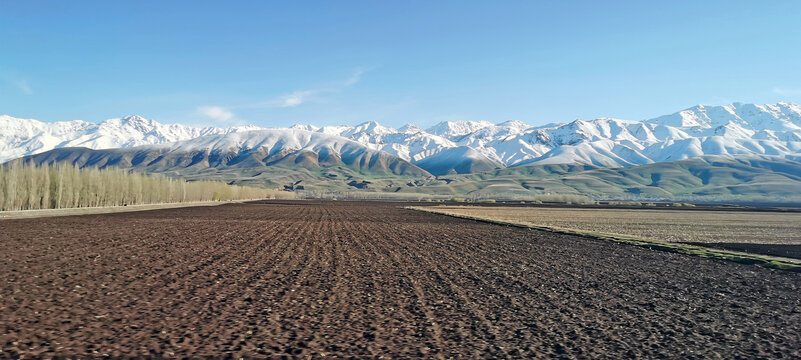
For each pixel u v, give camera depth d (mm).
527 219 82625
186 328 13234
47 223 51406
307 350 11719
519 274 24266
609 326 14633
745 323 15359
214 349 11570
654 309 17109
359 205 156875
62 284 18719
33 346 11352
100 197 94688
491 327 14195
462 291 19500
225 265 24953
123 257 26812
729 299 19234
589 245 40156
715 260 32250
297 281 20844
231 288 18906
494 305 17109
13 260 24594
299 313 15258
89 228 46156
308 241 39031
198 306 15789
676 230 62312
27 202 77375
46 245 31453
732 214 119438
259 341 12297
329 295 18078
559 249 36688
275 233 46188
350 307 16234
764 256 33906
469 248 36031
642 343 12961
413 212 106062
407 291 19219
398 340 12734
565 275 24391
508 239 44281
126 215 71562
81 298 16438
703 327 14742
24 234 38531
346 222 66875
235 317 14547
